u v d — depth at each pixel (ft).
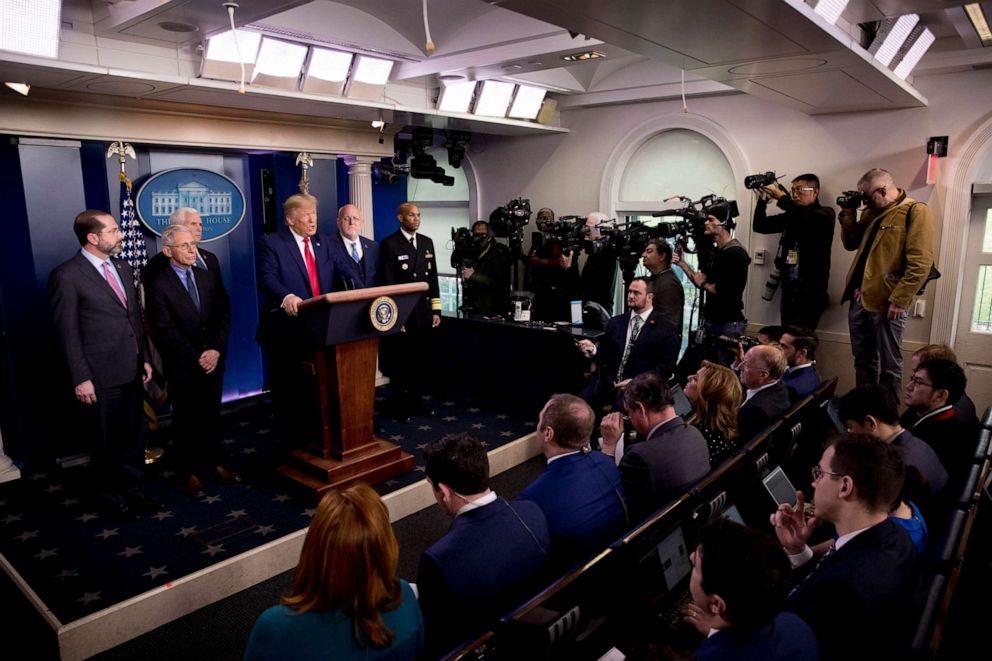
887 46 12.54
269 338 13.43
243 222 18.90
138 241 16.35
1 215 14.11
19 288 14.40
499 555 6.24
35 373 14.60
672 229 17.20
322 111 16.85
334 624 4.73
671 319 15.24
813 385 11.94
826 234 17.17
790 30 9.56
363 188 20.03
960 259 16.35
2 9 10.43
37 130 13.73
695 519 7.43
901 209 14.30
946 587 6.07
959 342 17.34
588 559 6.01
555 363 17.53
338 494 4.97
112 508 12.06
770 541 4.57
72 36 11.85
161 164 16.83
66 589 9.77
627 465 8.30
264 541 11.16
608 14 8.81
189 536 11.35
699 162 20.59
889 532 5.91
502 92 19.10
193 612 10.09
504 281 20.72
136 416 12.58
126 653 9.12
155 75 12.46
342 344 12.31
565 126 22.72
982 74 15.53
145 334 13.08
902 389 17.42
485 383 19.24
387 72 16.35
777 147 18.63
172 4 10.28
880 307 14.75
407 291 12.69
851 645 5.56
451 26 15.35
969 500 7.64
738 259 16.57
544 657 5.34
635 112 21.07
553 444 7.73
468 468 6.38
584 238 18.53
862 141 17.30
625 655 5.82
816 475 6.30
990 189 16.08
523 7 8.56
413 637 5.13
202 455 13.69
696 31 9.67
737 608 4.43
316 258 13.80
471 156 25.39
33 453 14.69
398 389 17.38
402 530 12.55
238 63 13.55
